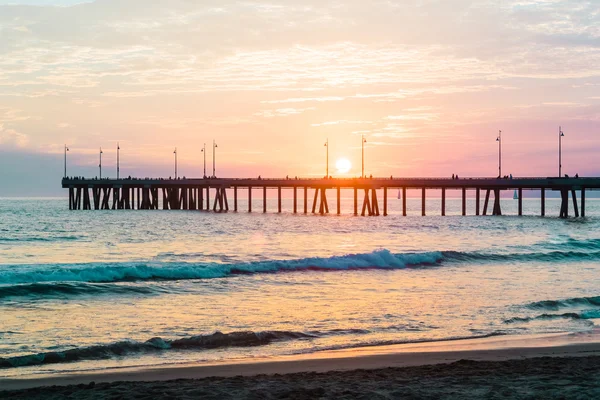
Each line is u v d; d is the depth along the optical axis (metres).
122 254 55.53
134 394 14.74
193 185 136.25
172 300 30.62
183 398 14.48
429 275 41.34
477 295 32.59
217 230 87.56
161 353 20.12
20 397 14.70
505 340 22.19
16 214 140.12
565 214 117.75
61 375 17.34
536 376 16.48
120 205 145.88
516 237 80.88
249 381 16.16
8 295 31.06
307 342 21.84
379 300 30.72
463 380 16.11
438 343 21.70
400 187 119.44
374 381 16.12
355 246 65.81
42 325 24.58
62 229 89.69
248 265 41.50
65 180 141.00
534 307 28.88
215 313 27.20
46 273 36.69
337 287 35.28
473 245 68.94
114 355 19.81
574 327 24.56
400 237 79.06
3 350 20.58
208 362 18.97
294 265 43.06
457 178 114.06
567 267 47.12
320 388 15.19
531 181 108.44
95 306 28.91
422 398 14.53
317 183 122.25
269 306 28.97
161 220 110.62
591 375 16.58
